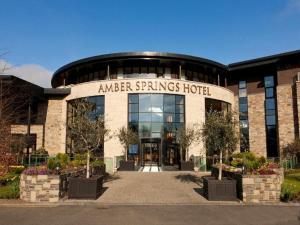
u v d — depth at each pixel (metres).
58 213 11.44
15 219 10.45
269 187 13.74
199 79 38.12
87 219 10.49
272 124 37.81
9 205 12.84
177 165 32.09
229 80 41.41
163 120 32.53
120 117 32.31
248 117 39.34
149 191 16.88
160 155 31.89
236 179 14.60
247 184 13.75
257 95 39.22
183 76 36.47
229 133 16.19
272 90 38.34
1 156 20.44
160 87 32.84
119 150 31.58
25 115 35.47
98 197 14.89
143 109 32.50
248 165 14.68
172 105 33.06
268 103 38.41
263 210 12.03
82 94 34.44
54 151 35.62
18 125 34.56
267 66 38.12
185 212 11.69
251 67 38.38
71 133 18.02
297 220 10.39
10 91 29.52
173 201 14.02
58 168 14.75
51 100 36.59
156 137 32.12
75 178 14.42
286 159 31.52
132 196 15.34
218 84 39.09
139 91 32.62
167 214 11.34
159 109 32.62
